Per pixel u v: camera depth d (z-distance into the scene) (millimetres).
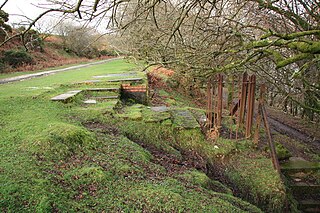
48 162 3590
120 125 5809
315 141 9188
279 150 6211
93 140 4484
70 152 3982
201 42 6570
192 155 5645
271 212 4684
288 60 4676
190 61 6582
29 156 3637
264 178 5137
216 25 6324
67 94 7059
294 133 10195
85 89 7883
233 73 8289
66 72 14914
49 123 4824
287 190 5059
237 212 3133
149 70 13461
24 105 6023
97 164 3762
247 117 6383
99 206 2877
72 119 5508
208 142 6168
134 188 3301
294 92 7391
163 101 10070
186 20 6398
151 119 6164
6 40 2955
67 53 30297
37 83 9438
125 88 8484
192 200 3205
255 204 4801
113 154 4211
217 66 6602
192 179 4016
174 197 3143
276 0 5000
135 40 8125
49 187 2982
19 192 2766
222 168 5543
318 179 5516
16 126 4680
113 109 6457
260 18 5668
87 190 3150
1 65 17891
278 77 7504
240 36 6012
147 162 4219
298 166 5832
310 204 5016
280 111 13977
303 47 4312
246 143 6387
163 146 5543
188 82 9719
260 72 8375
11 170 3197
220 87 6555
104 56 33719
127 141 4895
